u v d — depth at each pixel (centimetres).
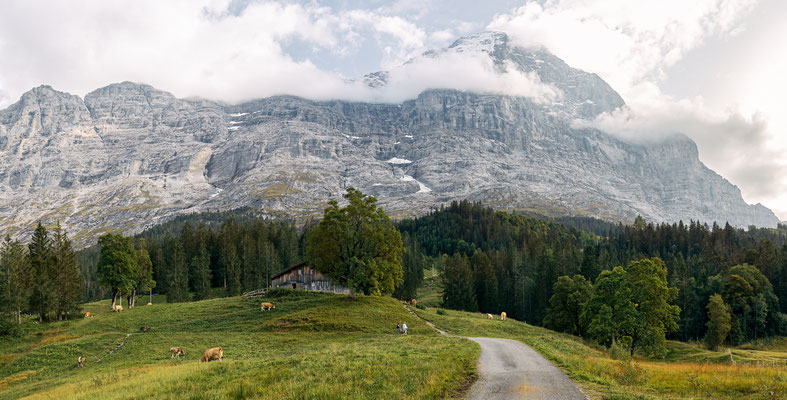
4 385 4372
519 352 3594
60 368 4812
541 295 11188
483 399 2039
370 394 2030
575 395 2109
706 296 10488
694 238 17888
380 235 6819
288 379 2411
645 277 6194
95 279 18738
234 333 5869
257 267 12588
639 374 2702
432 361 2812
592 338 7412
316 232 7069
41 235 8906
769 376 2614
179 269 11519
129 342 5644
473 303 11456
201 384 2505
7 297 6962
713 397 2125
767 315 9844
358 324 5881
